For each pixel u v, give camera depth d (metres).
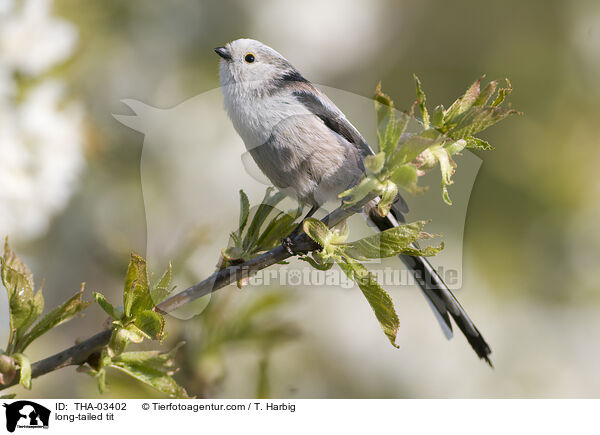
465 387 8.62
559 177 10.35
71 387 7.27
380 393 8.23
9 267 3.87
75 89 8.19
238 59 5.87
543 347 9.44
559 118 10.84
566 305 9.98
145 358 3.77
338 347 8.06
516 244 10.20
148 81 8.60
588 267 10.12
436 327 8.54
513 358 9.31
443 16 11.61
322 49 10.01
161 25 9.32
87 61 8.49
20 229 7.16
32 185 7.11
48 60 7.47
